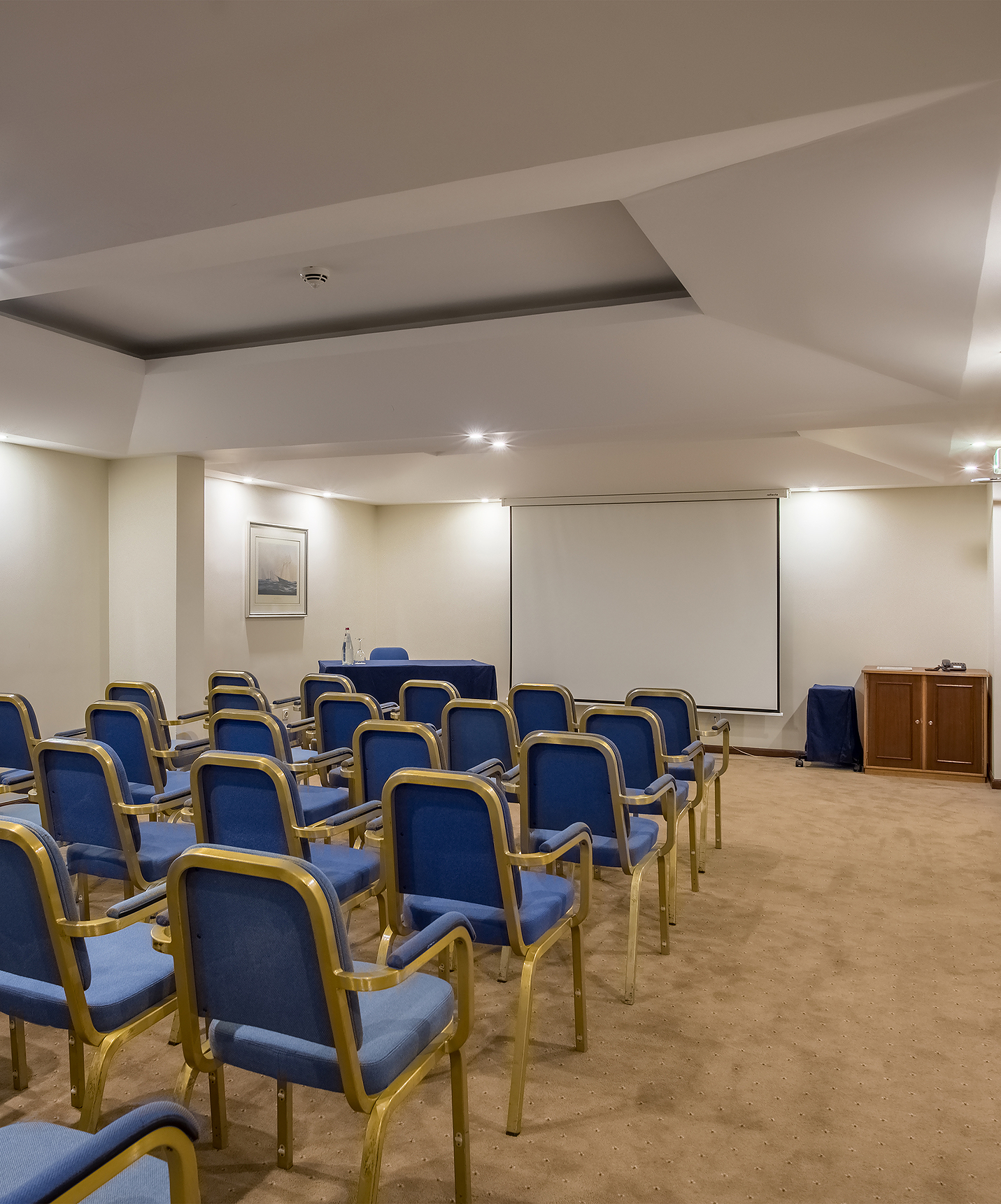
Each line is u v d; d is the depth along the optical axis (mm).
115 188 2641
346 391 5590
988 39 1805
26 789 3650
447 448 6645
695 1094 2641
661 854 3707
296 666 9203
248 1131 2404
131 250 3064
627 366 4941
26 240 2986
